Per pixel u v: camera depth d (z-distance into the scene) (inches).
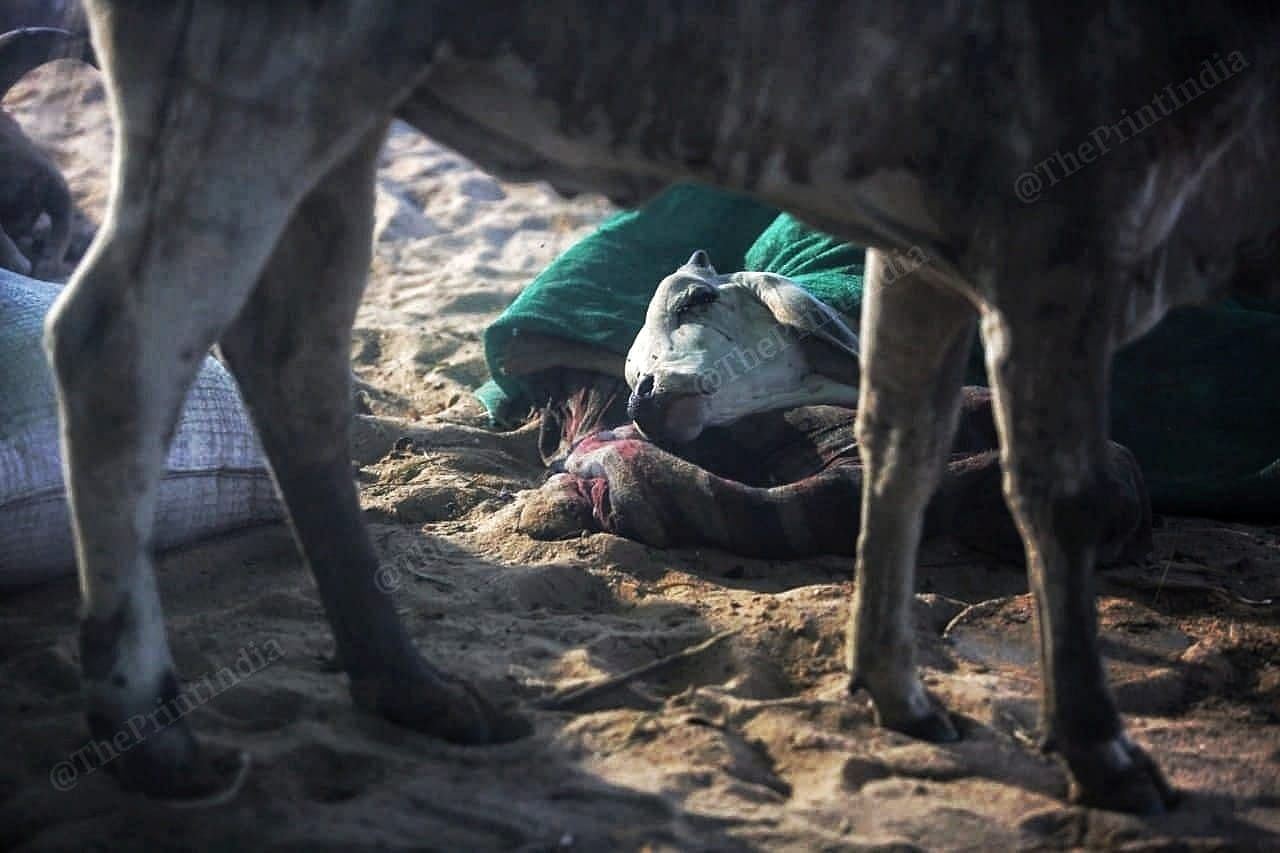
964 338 169.9
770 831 151.0
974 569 227.1
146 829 149.0
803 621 200.8
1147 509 233.5
